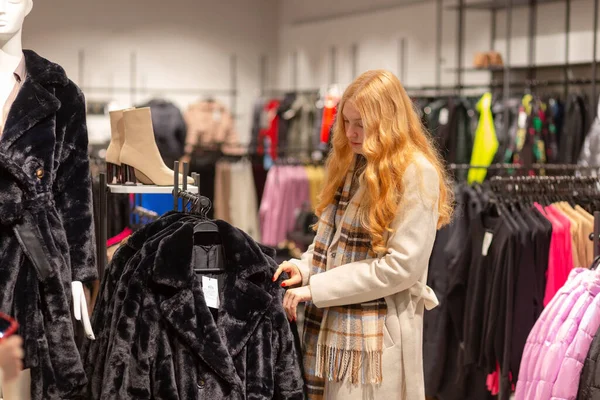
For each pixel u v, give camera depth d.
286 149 8.32
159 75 9.55
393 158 2.31
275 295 2.42
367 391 2.41
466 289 3.79
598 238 3.06
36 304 2.37
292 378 2.38
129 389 2.23
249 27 10.21
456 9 7.27
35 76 2.46
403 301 2.41
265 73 10.37
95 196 3.41
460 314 3.84
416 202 2.30
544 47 6.80
